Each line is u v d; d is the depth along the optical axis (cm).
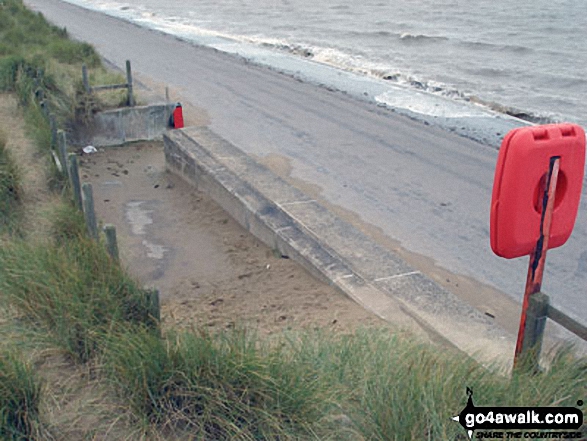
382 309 568
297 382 373
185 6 6116
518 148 312
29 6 4612
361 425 350
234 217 924
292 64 2589
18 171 816
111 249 516
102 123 1338
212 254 806
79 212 705
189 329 491
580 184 338
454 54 3378
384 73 2595
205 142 1141
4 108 1242
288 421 360
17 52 1795
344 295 620
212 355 386
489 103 2095
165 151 1190
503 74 2789
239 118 1616
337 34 4106
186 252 820
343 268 669
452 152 1345
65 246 576
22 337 441
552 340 607
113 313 452
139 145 1373
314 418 357
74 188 725
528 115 1970
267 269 730
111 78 1580
